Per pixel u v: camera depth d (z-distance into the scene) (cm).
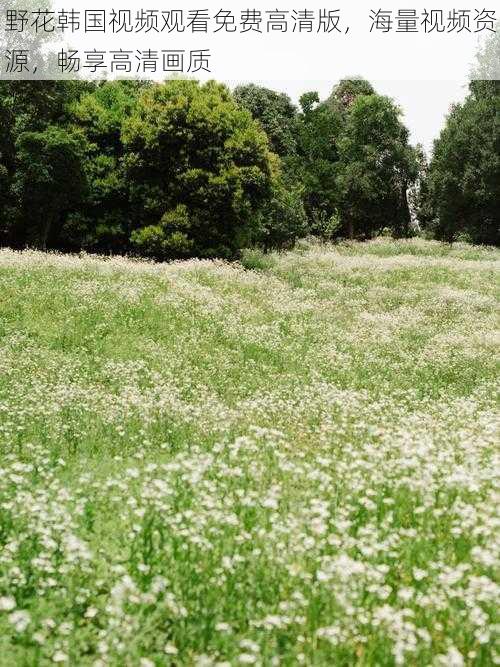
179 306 2195
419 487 757
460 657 462
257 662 483
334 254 4053
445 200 5816
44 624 524
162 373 1575
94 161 3844
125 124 3591
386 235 6944
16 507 692
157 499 718
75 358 1638
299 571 602
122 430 1115
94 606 578
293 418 1230
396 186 6538
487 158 5416
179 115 3475
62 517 691
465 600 535
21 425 1117
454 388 1596
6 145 3756
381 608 522
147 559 625
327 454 930
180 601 566
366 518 725
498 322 2319
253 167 3572
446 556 644
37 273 2411
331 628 497
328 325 2223
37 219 3775
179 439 1078
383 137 6372
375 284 3002
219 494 771
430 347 1986
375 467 839
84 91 4238
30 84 3809
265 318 2266
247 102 5988
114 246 3925
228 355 1808
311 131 6138
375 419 1197
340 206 6431
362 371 1722
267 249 4278
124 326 1944
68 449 1012
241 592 582
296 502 767
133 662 495
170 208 3562
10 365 1504
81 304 2081
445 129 6088
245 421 1184
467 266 3506
